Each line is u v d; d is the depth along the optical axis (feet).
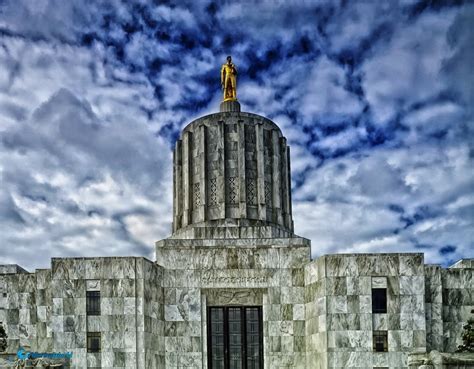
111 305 162.50
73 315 162.20
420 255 165.89
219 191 188.44
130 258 164.96
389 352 161.58
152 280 169.78
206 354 173.88
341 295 164.25
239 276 176.65
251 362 176.24
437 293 171.22
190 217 191.52
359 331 162.30
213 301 177.99
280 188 195.93
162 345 172.24
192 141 196.03
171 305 175.01
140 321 162.09
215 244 182.39
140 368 159.74
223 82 206.08
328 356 161.27
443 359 145.89
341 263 165.68
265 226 185.47
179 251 177.68
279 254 177.78
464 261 188.96
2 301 180.75
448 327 172.65
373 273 164.96
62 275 164.14
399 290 164.45
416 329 162.71
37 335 175.52
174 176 202.49
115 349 160.35
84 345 160.66
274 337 173.78
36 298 178.50
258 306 178.40
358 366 160.76
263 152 192.85
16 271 194.18
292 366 172.14
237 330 177.47
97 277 163.84
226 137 191.93
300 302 174.81
